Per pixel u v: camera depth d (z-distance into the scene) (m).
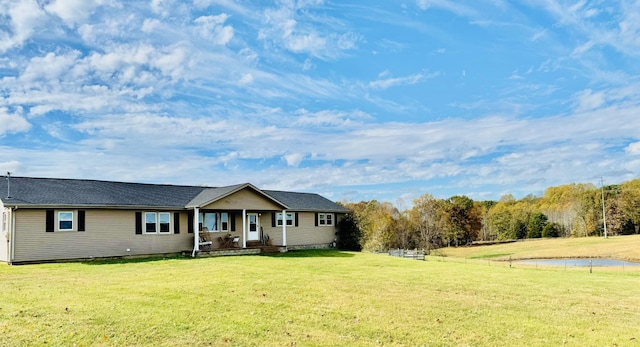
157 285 13.30
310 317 9.42
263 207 28.16
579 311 10.44
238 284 13.66
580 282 15.80
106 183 25.69
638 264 34.44
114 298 11.11
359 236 34.56
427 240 48.09
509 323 9.13
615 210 63.97
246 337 7.93
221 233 27.70
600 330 8.65
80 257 21.31
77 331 8.05
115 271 17.05
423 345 7.60
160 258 22.88
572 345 7.65
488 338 8.04
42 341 7.48
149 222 24.12
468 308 10.59
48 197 20.88
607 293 13.20
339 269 18.97
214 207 25.53
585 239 58.47
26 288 12.62
